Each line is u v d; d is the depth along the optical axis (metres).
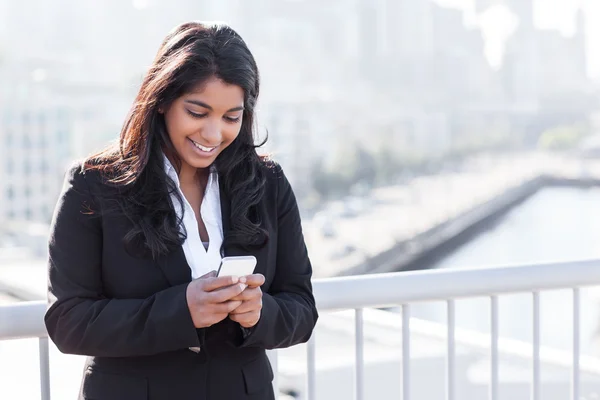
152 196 1.36
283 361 2.79
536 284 1.88
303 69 105.44
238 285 1.26
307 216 72.00
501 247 57.44
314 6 113.50
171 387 1.34
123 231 1.35
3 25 97.31
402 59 115.62
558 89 121.62
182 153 1.38
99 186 1.36
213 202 1.45
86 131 75.50
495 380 1.88
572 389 1.98
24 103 77.25
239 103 1.34
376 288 1.76
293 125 88.81
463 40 120.88
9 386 2.02
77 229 1.34
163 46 1.37
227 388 1.38
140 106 1.36
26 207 71.56
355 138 92.25
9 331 1.52
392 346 2.91
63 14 101.19
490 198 72.88
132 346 1.27
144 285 1.35
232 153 1.45
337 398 2.84
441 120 104.56
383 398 2.88
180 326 1.26
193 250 1.38
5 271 40.06
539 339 1.93
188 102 1.32
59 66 87.38
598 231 59.94
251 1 110.19
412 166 91.88
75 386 2.17
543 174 85.44
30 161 73.88
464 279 1.82
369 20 115.19
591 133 111.25
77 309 1.30
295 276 1.51
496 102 117.25
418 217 66.50
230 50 1.33
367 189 82.94
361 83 110.50
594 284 1.94
